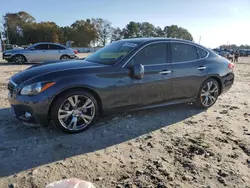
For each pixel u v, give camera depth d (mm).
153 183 2652
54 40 82188
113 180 2693
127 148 3451
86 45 88438
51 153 3256
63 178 2717
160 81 4492
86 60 4688
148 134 3943
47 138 3684
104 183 2637
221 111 5270
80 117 3891
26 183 2621
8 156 3152
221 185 2650
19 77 3881
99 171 2863
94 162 3059
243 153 3344
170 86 4652
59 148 3395
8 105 5301
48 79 3607
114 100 4082
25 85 3605
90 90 3873
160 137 3838
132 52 4273
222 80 5430
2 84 7672
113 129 4094
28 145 3457
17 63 15227
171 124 4414
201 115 4969
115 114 4633
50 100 3574
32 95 3543
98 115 4219
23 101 3578
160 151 3373
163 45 4641
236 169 2955
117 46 4750
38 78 3623
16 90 3680
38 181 2656
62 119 3736
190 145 3557
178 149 3432
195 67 4969
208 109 5387
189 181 2701
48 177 2730
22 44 83000
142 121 4508
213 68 5238
